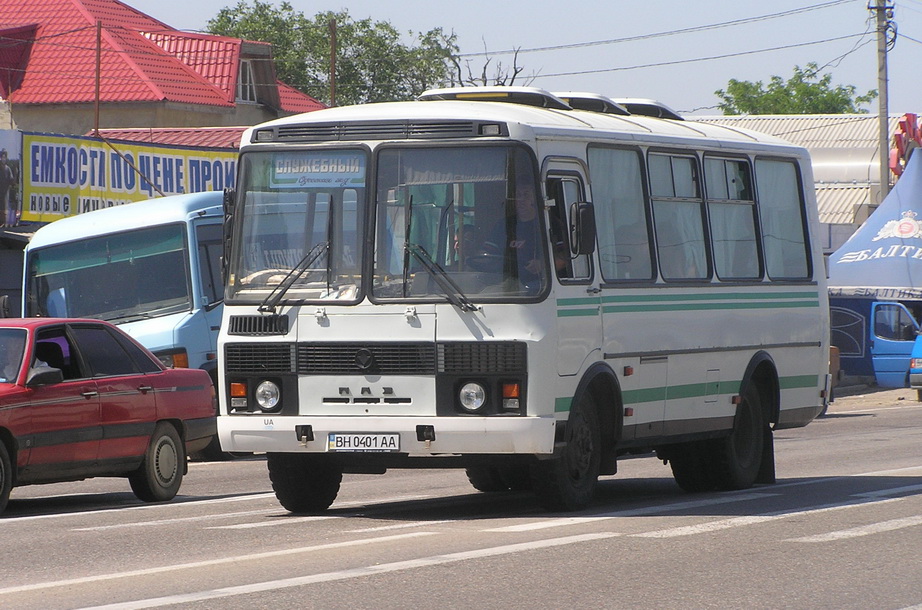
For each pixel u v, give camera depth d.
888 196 75.38
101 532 19.78
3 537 19.47
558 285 20.39
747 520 20.45
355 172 20.72
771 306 26.86
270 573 15.47
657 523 20.08
